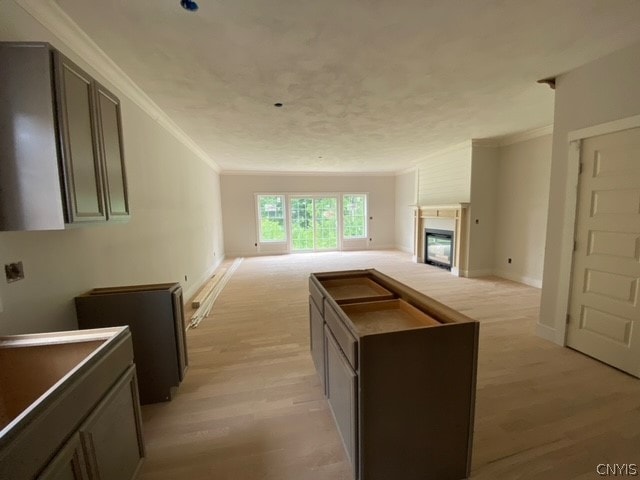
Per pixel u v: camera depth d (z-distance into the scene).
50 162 1.39
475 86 2.88
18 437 0.77
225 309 4.05
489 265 5.70
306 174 8.84
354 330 1.30
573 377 2.30
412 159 6.88
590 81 2.45
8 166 1.38
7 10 1.47
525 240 5.04
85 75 1.61
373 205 9.40
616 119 2.29
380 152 6.02
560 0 1.69
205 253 6.00
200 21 1.83
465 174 5.50
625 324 2.33
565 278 2.74
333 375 1.71
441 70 2.55
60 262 1.83
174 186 4.11
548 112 3.68
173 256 4.04
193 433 1.81
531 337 3.02
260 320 3.64
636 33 2.05
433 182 6.50
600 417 1.87
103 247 2.33
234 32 1.96
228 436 1.78
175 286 2.22
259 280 5.66
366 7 1.73
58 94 1.39
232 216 8.50
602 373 2.35
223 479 1.49
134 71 2.48
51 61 1.37
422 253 7.11
